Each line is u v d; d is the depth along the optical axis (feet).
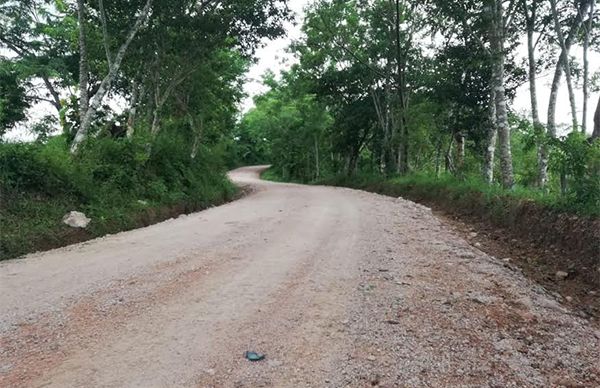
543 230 28.19
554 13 46.06
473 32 55.16
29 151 34.71
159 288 19.19
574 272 22.62
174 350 13.57
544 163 46.01
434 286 19.60
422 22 79.46
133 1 50.57
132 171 47.57
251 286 19.54
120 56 46.75
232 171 231.50
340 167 159.53
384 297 18.17
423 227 35.09
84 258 24.90
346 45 92.63
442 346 14.06
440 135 85.56
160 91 65.26
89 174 39.88
